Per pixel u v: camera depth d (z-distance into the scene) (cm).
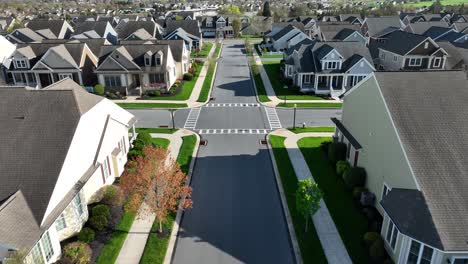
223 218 2659
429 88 2498
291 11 16325
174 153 3672
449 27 8194
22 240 1883
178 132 4259
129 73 5734
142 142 3616
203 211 2742
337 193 2912
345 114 3422
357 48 5975
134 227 2528
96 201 2695
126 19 12031
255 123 4550
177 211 2722
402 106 2392
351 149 3192
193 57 9012
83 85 6059
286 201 2838
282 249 2345
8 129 2453
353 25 8838
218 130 4331
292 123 4544
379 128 2552
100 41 6600
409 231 1894
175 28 10169
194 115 4856
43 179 2208
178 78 6700
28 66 6022
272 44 10450
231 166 3438
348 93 3275
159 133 4222
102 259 2216
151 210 2348
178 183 2466
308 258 2236
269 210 2756
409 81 2555
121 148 3288
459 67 6050
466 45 6619
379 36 8819
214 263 2225
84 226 2498
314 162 3450
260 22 13400
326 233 2456
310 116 4791
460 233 1838
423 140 2206
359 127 3002
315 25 10431
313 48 6112
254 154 3691
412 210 1969
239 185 3106
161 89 5847
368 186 2811
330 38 8481
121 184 2566
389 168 2397
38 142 2381
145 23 9369
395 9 15338
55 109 2556
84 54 6131
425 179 2039
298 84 5928
